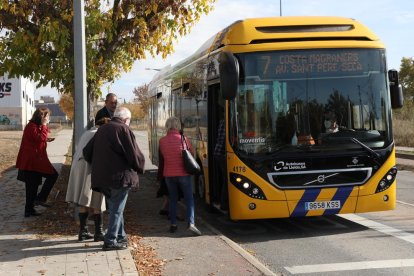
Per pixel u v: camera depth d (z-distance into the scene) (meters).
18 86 72.75
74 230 8.23
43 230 8.25
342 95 8.17
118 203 6.94
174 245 7.58
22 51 10.45
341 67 8.21
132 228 8.74
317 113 8.10
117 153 6.76
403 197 12.24
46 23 9.68
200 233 8.22
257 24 8.29
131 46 11.08
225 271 6.28
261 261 6.98
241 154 8.02
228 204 8.29
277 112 8.09
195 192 11.09
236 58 8.11
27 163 9.28
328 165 8.05
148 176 17.05
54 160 22.02
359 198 8.08
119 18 10.53
